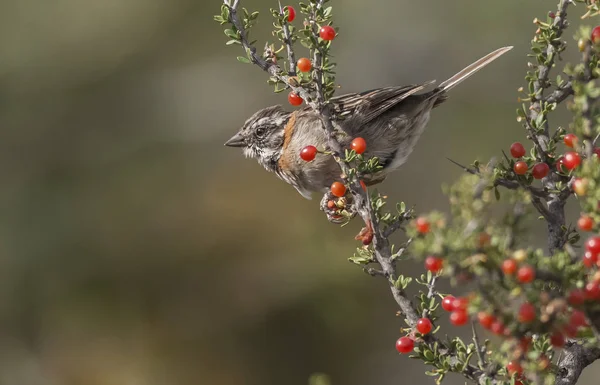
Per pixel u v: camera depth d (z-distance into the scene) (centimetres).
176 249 1418
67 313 1398
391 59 1555
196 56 1620
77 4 1602
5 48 1572
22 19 1587
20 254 1422
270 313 1350
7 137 1524
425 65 1542
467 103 1460
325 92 490
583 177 344
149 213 1464
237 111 1595
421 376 1317
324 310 1332
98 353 1370
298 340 1337
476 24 1502
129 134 1567
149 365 1349
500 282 322
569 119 1327
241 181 1480
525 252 322
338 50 1582
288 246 1380
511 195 325
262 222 1414
